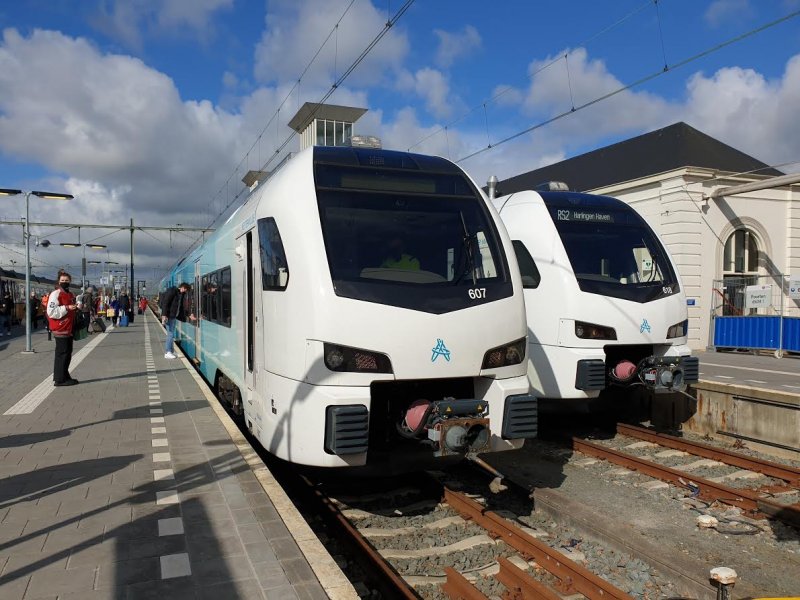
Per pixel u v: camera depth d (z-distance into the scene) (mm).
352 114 30406
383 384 5297
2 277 30688
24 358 15820
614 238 8719
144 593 3488
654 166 23656
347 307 4867
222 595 3475
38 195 17484
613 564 4828
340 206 5363
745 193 22453
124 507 4801
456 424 4902
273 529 4387
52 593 3473
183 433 7250
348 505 5887
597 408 8977
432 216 5613
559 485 6766
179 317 15867
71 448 6566
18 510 4730
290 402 5039
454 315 5113
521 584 4297
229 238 8227
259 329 5859
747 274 22859
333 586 3588
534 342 8484
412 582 4371
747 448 8336
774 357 18453
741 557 4988
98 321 21562
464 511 5668
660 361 8180
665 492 6523
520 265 8805
